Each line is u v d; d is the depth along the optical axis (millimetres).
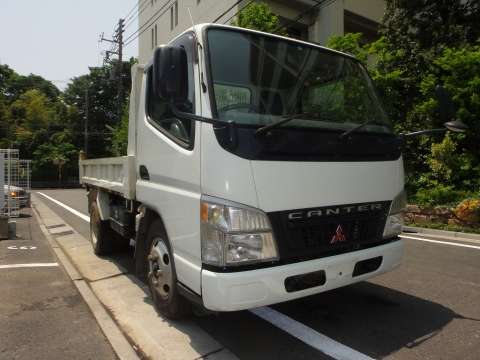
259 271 3197
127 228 5562
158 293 4359
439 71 14102
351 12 25109
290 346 3807
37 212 16266
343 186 3654
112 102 54031
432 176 13242
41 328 4289
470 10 15227
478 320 4363
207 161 3322
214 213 3236
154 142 4273
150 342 3895
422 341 3877
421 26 15750
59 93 63750
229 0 21953
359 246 3791
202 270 3330
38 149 48969
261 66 3791
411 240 9312
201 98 3449
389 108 14656
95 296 5246
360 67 4715
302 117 3713
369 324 4266
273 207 3283
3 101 54844
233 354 3662
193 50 3662
